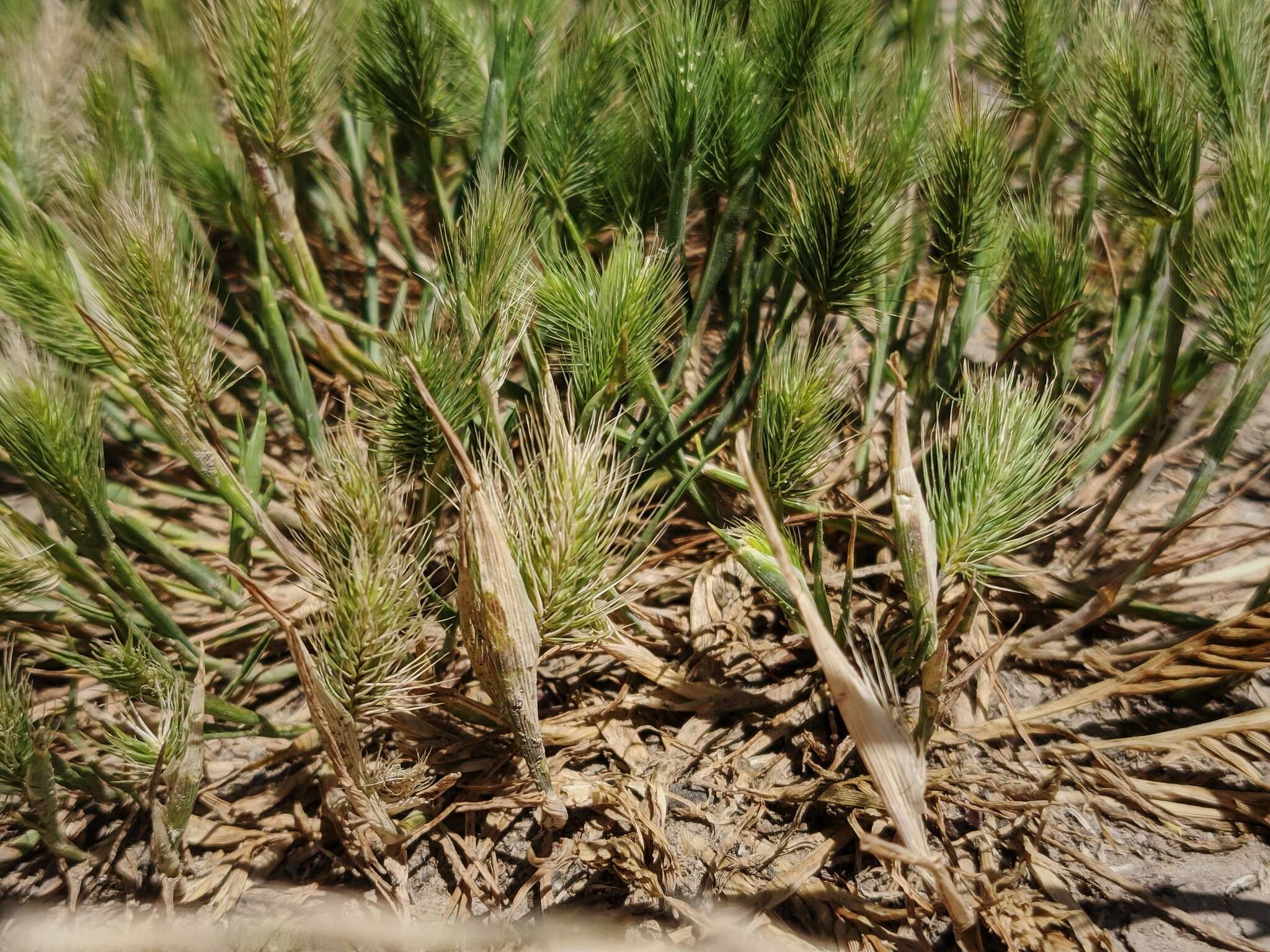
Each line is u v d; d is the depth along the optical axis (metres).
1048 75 0.22
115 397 0.24
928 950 0.16
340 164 0.29
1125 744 0.18
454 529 0.21
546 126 0.21
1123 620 0.21
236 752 0.20
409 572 0.16
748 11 0.22
